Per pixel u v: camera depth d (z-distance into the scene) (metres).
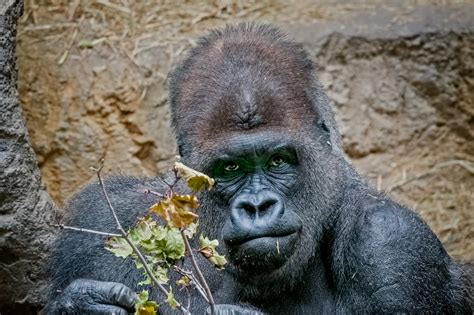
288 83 11.54
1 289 13.78
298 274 11.67
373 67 17.30
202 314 11.80
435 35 17.34
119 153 16.59
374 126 17.19
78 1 17.31
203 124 11.28
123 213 12.47
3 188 13.34
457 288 12.15
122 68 16.86
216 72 11.57
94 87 16.75
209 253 10.16
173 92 12.15
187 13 17.56
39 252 13.63
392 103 17.27
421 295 11.57
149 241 10.26
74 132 16.59
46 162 16.53
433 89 17.33
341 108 17.09
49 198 13.96
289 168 11.33
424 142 17.30
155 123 16.70
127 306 11.18
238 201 10.89
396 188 16.98
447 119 17.39
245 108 11.12
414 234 11.81
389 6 17.95
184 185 11.83
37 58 16.81
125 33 17.19
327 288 12.02
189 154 11.41
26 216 13.49
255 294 11.70
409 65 17.36
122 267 12.13
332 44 17.16
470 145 17.39
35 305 13.84
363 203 12.10
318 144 11.64
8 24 13.59
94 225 12.52
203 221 11.60
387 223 11.80
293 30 17.25
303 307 11.95
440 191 17.11
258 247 10.72
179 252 10.27
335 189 11.82
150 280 10.44
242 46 11.84
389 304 11.47
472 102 17.38
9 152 13.38
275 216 10.82
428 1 18.09
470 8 17.86
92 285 11.23
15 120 13.45
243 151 11.07
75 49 16.95
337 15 17.72
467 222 16.94
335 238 11.92
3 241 13.42
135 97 16.77
